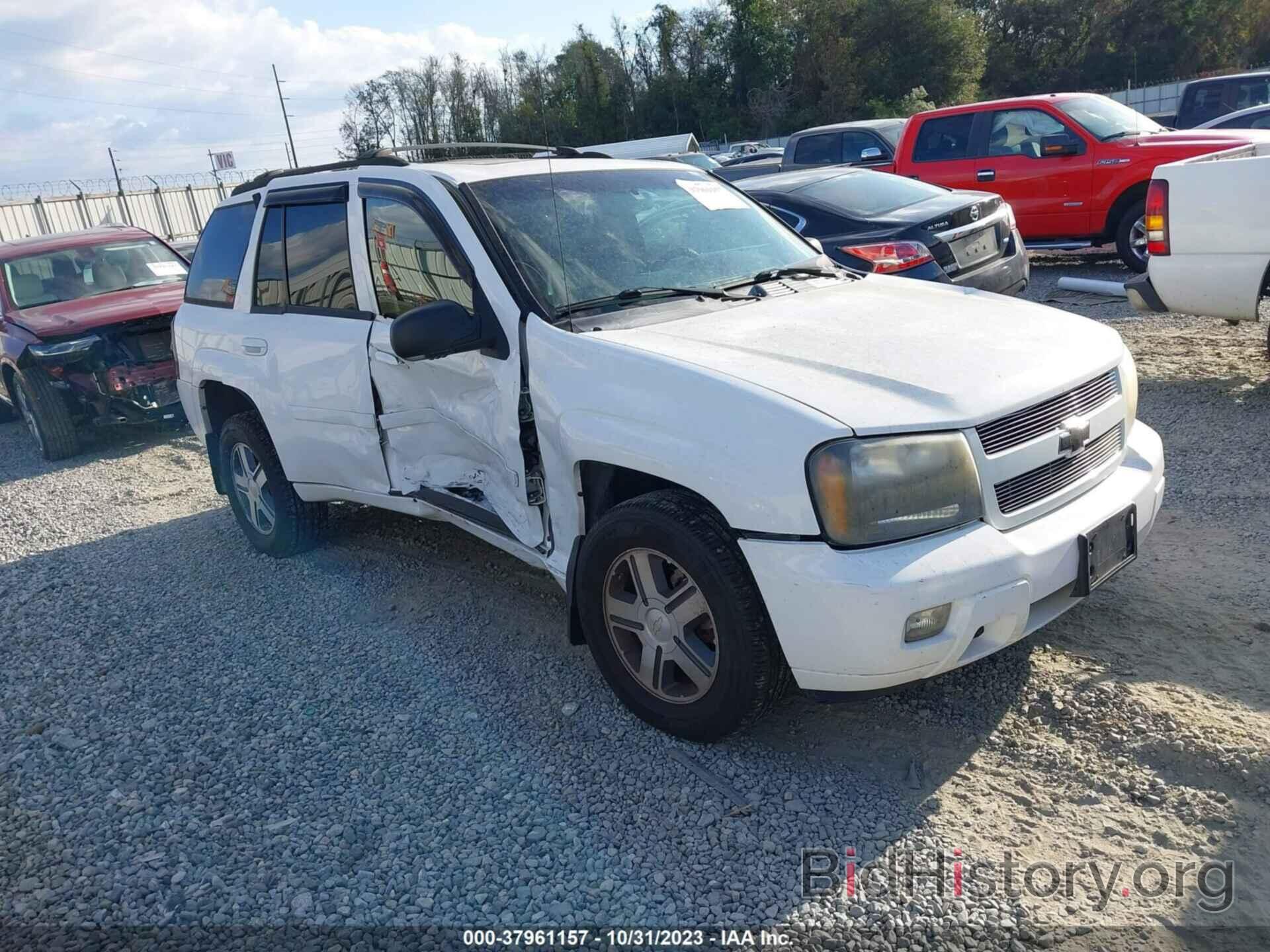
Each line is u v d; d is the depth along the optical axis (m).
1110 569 3.01
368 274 4.16
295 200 4.60
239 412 5.40
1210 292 5.84
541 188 3.90
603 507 3.29
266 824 2.96
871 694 2.74
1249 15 51.94
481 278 3.54
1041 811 2.72
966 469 2.70
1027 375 2.93
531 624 4.14
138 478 7.46
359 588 4.71
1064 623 3.67
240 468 5.27
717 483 2.76
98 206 30.84
